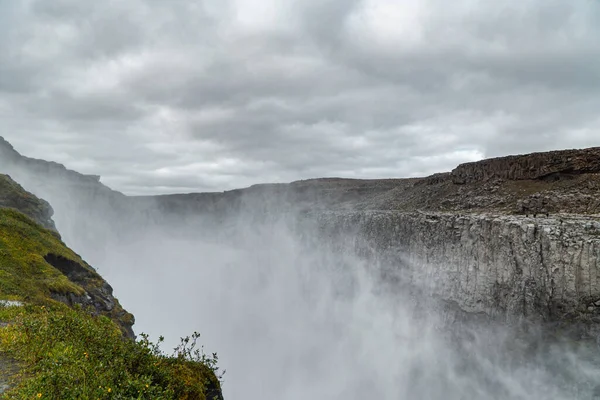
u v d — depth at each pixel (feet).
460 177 269.03
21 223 145.18
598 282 119.14
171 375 47.39
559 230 133.08
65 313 70.69
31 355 46.47
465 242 176.14
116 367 43.19
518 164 223.92
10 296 85.20
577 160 192.85
